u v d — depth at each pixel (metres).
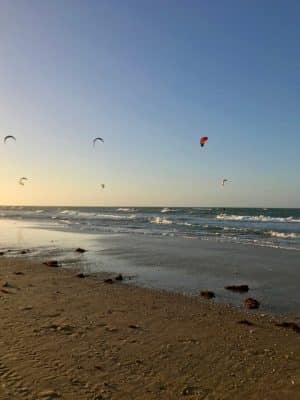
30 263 15.37
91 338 6.76
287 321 8.16
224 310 8.90
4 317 7.86
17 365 5.55
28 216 70.06
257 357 6.12
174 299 9.84
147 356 6.06
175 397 4.84
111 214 77.81
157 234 28.06
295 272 13.36
